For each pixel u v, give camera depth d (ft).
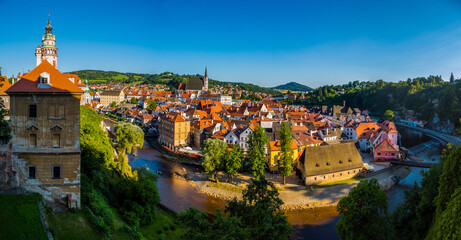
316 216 232.53
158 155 414.00
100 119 339.57
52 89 130.21
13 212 111.75
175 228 191.21
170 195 266.36
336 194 267.80
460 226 104.83
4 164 128.36
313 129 470.80
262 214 131.44
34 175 132.67
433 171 181.47
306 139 376.27
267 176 307.58
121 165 246.68
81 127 230.89
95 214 144.25
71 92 132.16
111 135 377.71
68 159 134.92
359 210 151.43
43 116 131.03
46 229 115.14
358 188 155.33
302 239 199.41
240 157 295.89
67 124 133.80
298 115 623.77
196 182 301.63
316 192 268.41
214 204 251.19
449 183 141.59
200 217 134.10
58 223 124.77
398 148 400.26
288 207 246.06
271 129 435.12
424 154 444.55
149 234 175.22
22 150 130.41
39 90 128.57
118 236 145.07
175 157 402.52
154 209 193.98
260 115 583.99
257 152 283.18
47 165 133.08
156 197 192.03
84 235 125.49
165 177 317.42
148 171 257.96
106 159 231.30
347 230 152.66
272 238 115.85
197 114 579.89
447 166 145.07
